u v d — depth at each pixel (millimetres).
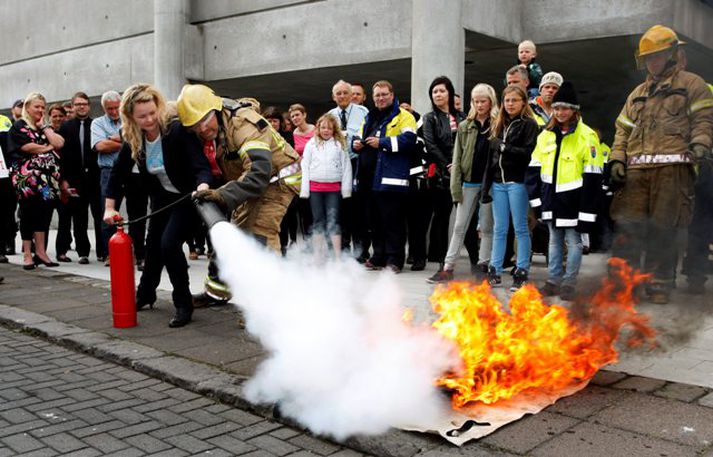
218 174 5176
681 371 3986
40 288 7117
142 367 4418
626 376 3902
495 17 9938
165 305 6133
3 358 4805
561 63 11875
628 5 9406
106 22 15234
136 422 3594
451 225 8969
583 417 3350
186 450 3244
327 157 7781
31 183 8281
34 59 17312
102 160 8289
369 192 7816
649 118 5578
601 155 5746
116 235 5340
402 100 17219
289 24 12391
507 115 6297
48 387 4164
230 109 5000
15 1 17641
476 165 6602
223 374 4176
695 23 9570
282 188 5168
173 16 13438
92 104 17500
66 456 3184
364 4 11289
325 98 17031
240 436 3406
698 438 3088
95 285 7285
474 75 14148
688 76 5492
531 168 6043
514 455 2994
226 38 13430
